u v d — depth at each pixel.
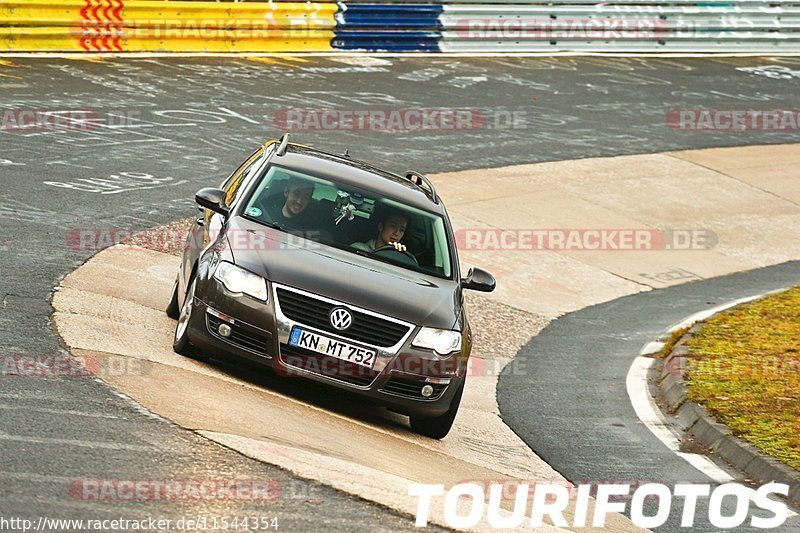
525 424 35.06
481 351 44.62
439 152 73.12
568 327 50.25
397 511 21.67
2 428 21.86
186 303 30.75
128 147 60.03
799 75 112.69
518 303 52.59
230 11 87.81
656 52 114.44
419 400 29.25
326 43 94.44
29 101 65.00
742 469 31.94
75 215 47.16
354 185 33.88
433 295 30.52
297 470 22.75
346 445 25.97
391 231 32.56
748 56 119.00
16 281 35.97
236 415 25.91
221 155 62.22
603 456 32.25
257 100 76.00
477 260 57.34
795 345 45.84
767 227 73.88
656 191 75.81
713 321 50.19
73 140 59.09
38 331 30.25
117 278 39.84
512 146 78.00
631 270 61.47
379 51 97.56
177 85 75.88
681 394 38.84
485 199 66.75
